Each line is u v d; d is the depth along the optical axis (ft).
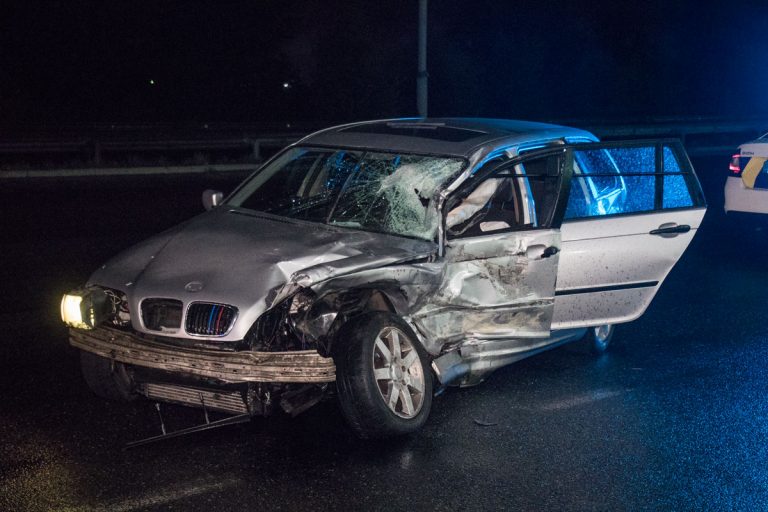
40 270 31.48
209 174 66.03
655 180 22.04
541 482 15.72
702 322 26.94
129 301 16.75
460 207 19.53
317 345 16.79
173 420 17.81
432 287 17.89
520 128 21.21
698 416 19.25
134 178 61.82
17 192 52.01
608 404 19.76
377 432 16.40
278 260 17.16
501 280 18.86
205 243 18.24
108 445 16.61
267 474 15.51
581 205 20.74
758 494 15.62
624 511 14.84
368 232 18.79
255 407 16.26
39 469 15.55
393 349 16.96
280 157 22.00
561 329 20.61
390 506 14.53
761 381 21.71
